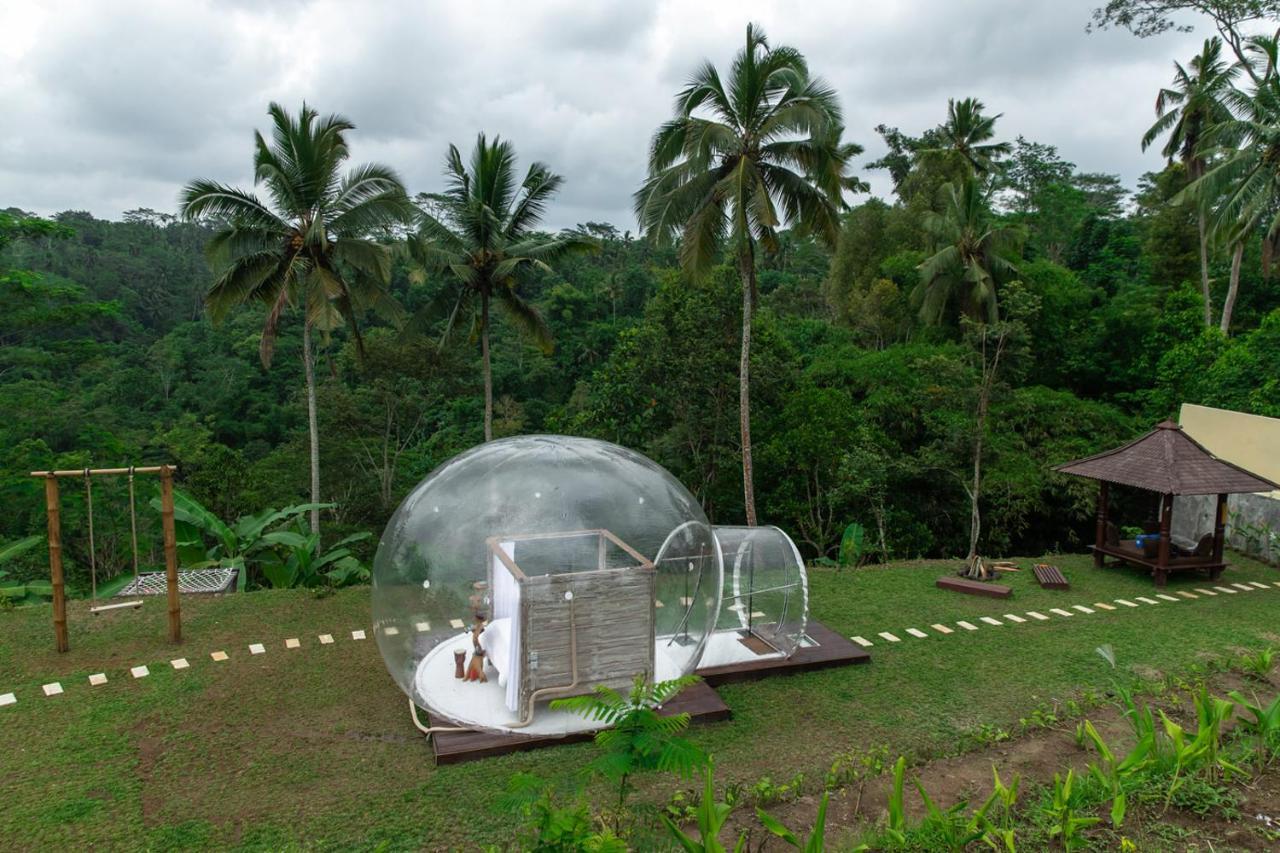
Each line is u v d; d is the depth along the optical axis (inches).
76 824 219.5
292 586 548.4
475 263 805.9
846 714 293.9
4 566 733.3
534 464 308.0
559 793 231.1
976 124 1359.5
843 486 713.6
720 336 838.5
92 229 3083.2
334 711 291.9
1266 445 579.2
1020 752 241.6
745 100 602.5
